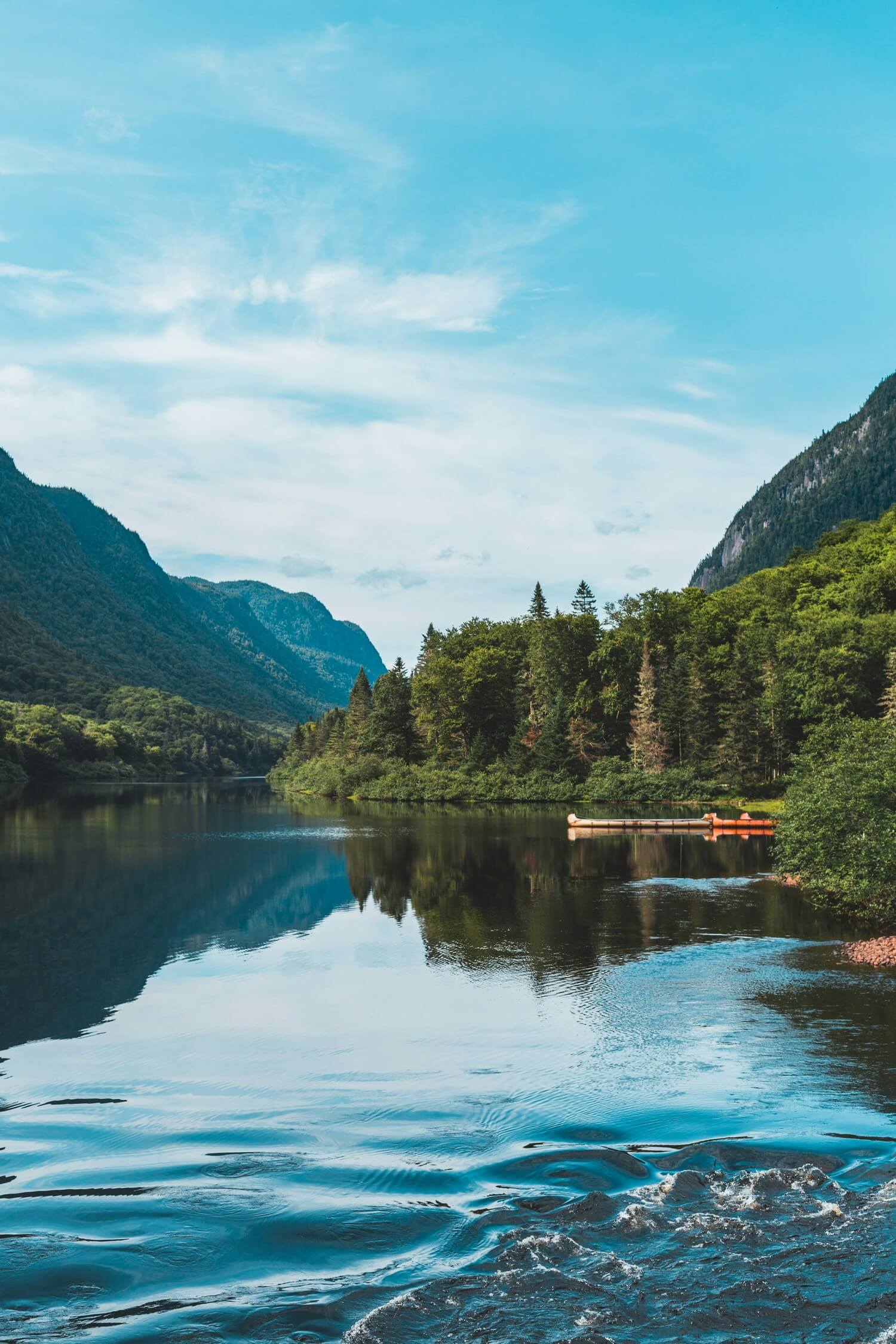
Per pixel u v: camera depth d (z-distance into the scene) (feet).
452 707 379.76
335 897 113.50
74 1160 41.86
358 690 464.65
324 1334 29.32
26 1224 36.09
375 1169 40.70
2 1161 41.81
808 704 290.35
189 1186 39.19
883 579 438.81
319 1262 33.45
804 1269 32.48
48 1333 29.27
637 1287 31.58
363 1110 47.44
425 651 452.35
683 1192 37.91
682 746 330.13
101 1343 28.63
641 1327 29.53
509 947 85.25
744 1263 32.89
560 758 331.77
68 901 111.34
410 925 96.07
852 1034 58.70
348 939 89.51
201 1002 68.03
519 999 67.77
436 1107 47.78
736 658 303.68
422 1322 29.76
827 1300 30.76
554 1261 33.24
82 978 75.51
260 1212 36.96
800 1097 48.34
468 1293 31.40
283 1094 49.80
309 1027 61.87
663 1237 34.68
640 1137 43.86
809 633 332.39
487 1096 49.26
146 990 71.46
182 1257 33.71
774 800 283.18
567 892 115.24
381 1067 53.83
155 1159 41.83
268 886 122.31
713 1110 46.85
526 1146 42.98
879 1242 34.01
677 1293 31.24
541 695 368.68
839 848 98.43
